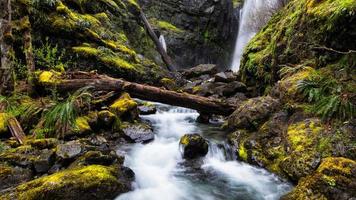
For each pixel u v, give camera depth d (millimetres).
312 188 4062
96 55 9984
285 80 6715
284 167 5000
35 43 8992
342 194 3854
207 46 21031
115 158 5027
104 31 11617
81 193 4117
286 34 8508
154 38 16359
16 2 8406
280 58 8492
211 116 8695
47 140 5215
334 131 4934
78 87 7352
